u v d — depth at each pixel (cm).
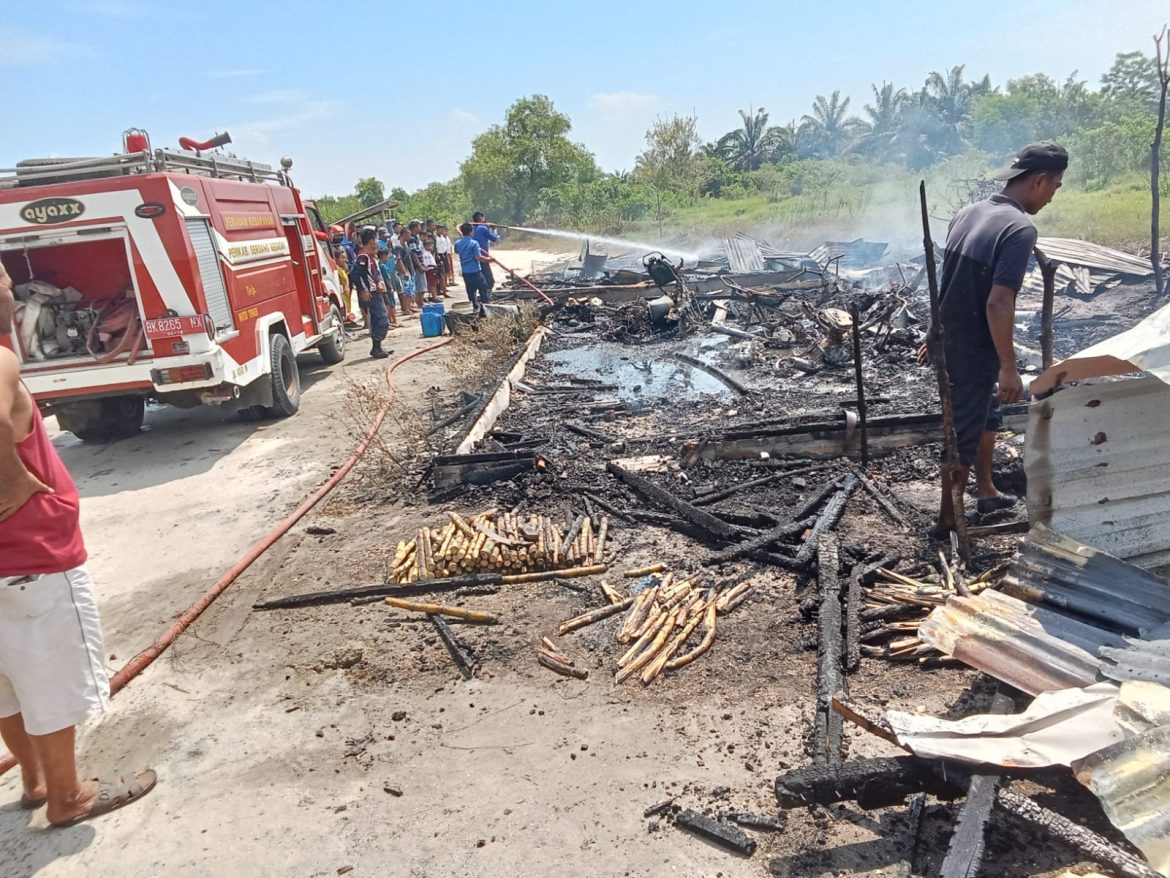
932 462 584
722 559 468
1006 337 395
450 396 963
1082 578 323
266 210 958
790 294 1387
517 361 1055
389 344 1415
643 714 342
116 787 313
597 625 416
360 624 440
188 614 459
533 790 302
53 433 945
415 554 506
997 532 448
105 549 584
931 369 891
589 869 262
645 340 1249
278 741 346
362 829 289
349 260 1501
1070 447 341
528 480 614
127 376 729
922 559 441
